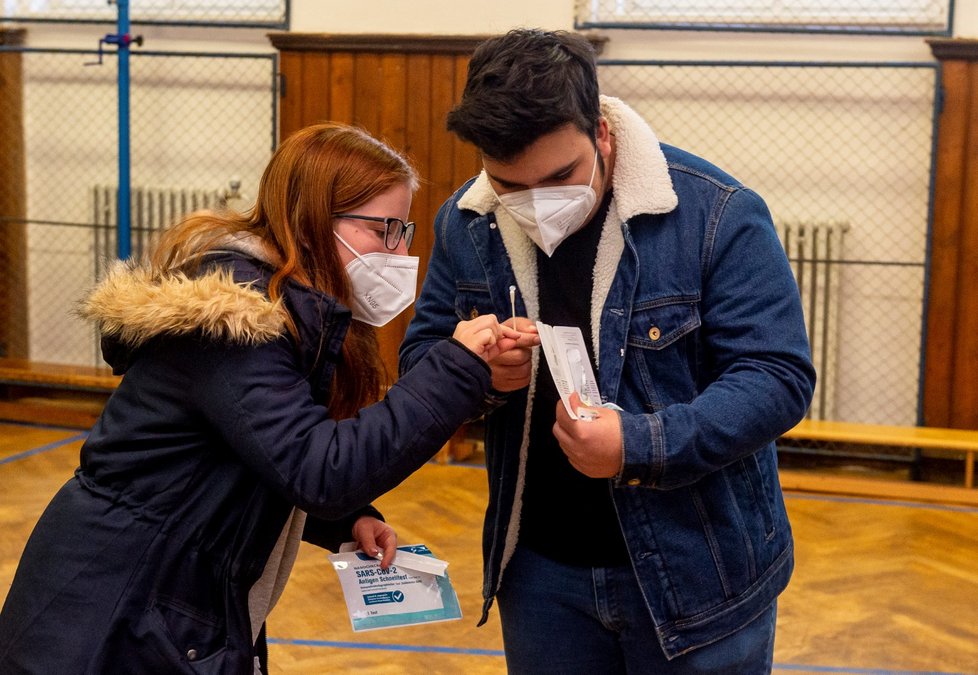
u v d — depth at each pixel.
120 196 5.97
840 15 5.45
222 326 1.26
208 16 6.21
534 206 1.40
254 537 1.37
